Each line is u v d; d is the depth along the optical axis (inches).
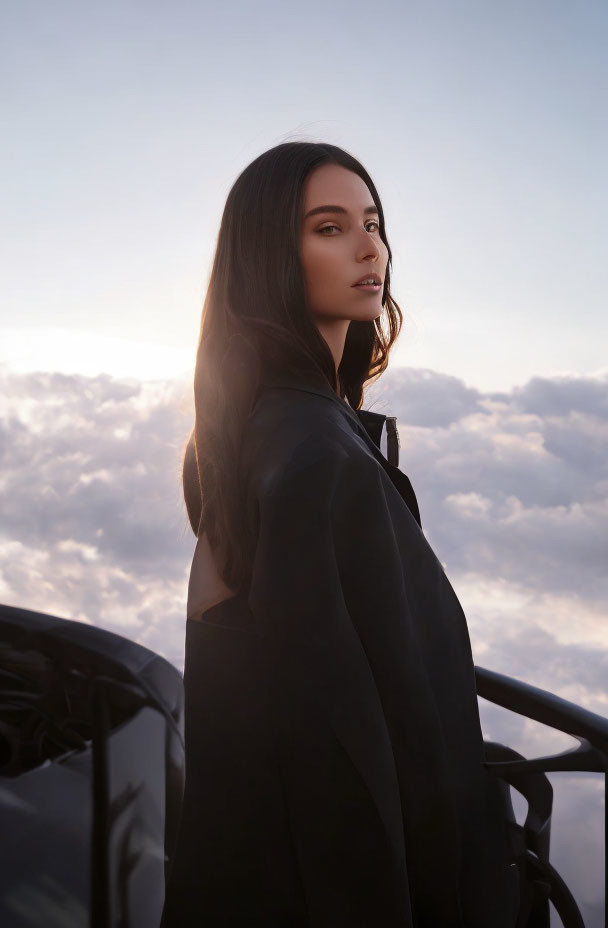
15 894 26.8
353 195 37.6
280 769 30.0
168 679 29.0
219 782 33.7
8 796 27.8
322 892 29.2
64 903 27.0
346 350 47.9
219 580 33.8
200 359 37.6
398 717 32.0
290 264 36.4
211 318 37.9
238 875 33.1
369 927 29.0
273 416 32.8
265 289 36.4
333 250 37.1
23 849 27.3
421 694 32.3
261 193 37.3
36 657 28.0
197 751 34.2
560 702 35.3
